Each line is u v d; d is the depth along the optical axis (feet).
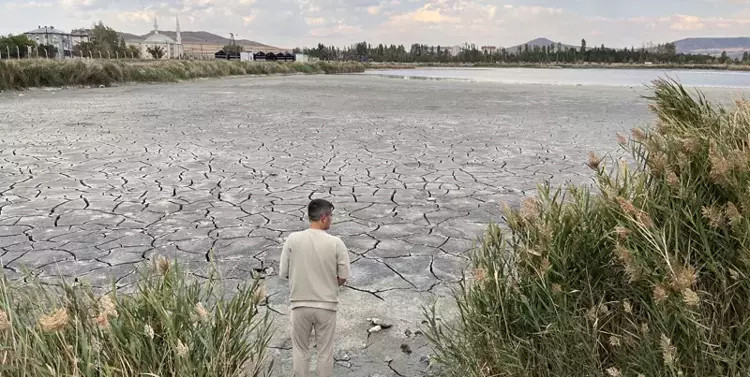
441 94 100.94
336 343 11.98
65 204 23.06
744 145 8.20
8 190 25.41
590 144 40.32
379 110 68.23
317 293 10.12
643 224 7.15
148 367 7.48
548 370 7.68
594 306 7.62
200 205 23.16
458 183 27.71
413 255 17.42
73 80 104.53
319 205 10.46
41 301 8.71
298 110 67.41
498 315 8.25
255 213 22.04
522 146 39.55
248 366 8.66
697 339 6.50
